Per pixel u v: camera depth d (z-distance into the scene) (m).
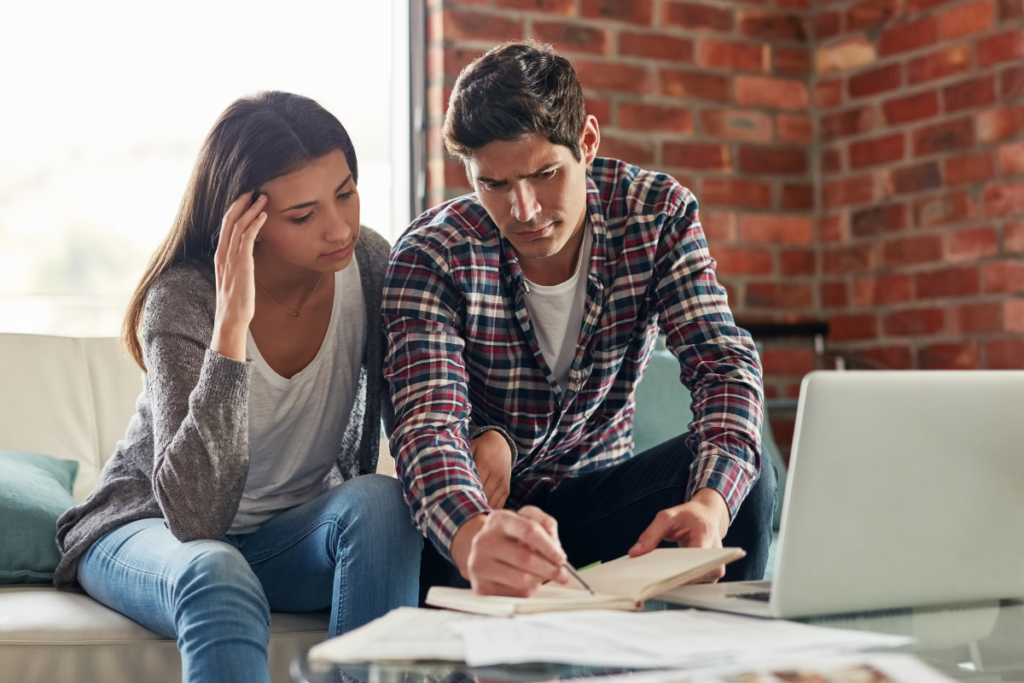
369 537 1.19
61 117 2.50
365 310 1.52
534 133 1.22
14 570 1.54
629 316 1.48
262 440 1.44
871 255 2.92
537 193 1.26
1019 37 2.57
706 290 1.47
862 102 2.94
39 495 1.62
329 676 0.79
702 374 1.43
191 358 1.35
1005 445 0.90
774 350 3.00
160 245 1.46
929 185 2.77
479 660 0.73
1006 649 0.82
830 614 0.90
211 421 1.27
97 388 1.94
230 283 1.31
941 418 0.88
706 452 1.29
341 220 1.37
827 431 0.85
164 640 1.32
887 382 0.86
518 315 1.45
